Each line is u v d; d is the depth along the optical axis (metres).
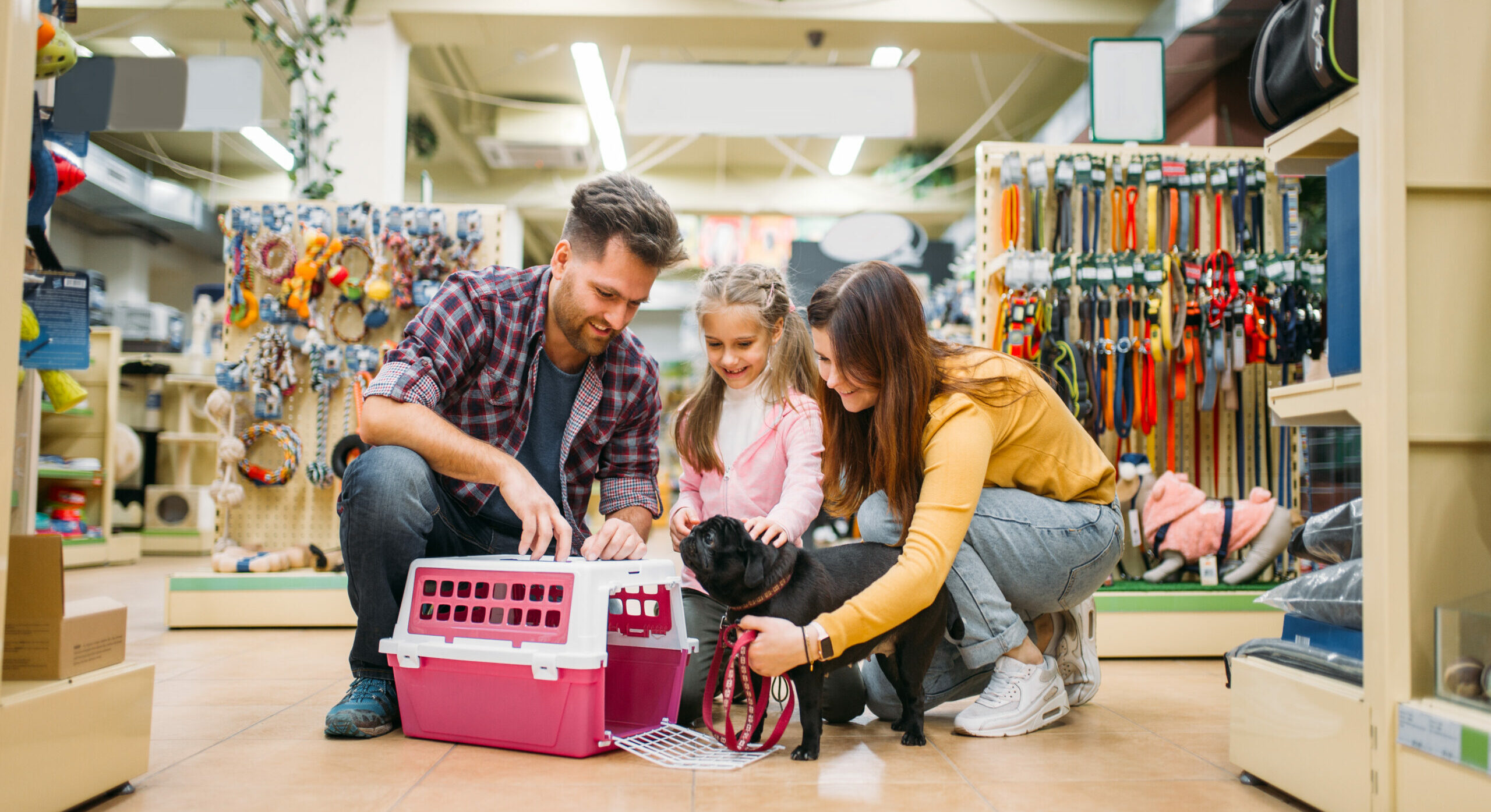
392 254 3.68
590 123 9.78
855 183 11.24
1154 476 3.21
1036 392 1.75
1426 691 1.15
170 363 6.98
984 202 3.29
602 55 8.05
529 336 1.86
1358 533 1.45
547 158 9.90
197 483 6.81
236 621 3.22
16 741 1.08
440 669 1.56
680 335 14.52
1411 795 1.09
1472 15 1.20
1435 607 1.17
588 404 1.92
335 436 3.65
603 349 1.81
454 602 1.59
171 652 2.69
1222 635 2.80
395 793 1.29
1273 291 3.14
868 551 1.63
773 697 1.99
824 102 5.84
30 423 2.53
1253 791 1.36
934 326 6.53
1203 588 2.90
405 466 1.64
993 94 9.34
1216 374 3.16
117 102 4.71
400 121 6.29
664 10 6.30
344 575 3.27
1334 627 1.31
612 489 2.02
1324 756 1.22
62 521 5.46
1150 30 6.32
